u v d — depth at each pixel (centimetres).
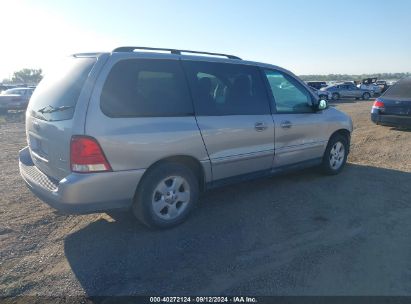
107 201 339
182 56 396
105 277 302
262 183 546
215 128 402
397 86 1057
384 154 747
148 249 347
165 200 380
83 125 319
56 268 316
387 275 304
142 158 348
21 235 379
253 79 458
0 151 881
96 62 340
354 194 500
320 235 376
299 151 516
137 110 347
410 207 454
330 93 3100
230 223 405
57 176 354
